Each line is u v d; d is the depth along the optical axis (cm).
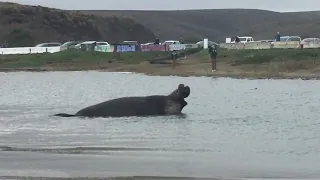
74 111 2723
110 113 2495
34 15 14212
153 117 2438
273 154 1568
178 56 6938
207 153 1591
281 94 3434
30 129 2098
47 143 1773
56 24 14288
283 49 6831
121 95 3591
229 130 2031
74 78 5550
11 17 13950
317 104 2842
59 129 2098
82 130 2073
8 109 2808
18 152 1605
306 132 1955
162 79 5119
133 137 1898
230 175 1302
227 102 3014
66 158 1513
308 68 5466
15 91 4031
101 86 4416
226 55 6656
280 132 1964
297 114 2452
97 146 1717
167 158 1520
